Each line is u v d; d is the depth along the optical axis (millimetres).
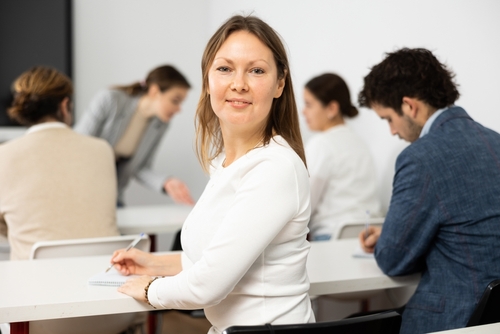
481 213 1458
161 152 4711
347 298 2314
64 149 2076
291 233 1129
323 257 1798
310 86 2689
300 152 1230
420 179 1484
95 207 2053
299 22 3629
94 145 2168
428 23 2633
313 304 2656
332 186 2576
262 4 4039
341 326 1011
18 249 1947
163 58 4680
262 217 1078
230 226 1088
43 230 1954
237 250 1079
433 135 1538
